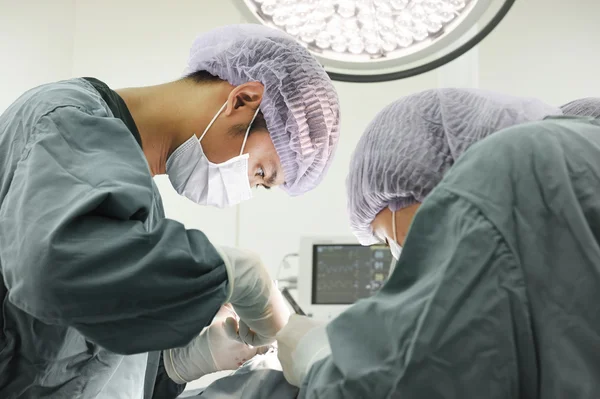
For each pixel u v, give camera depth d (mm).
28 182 1004
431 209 909
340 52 1498
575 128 953
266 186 1663
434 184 1225
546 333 802
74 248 938
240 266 1277
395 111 1304
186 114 1458
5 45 2955
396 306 862
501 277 819
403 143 1247
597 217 848
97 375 1285
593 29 3074
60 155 1033
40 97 1159
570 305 809
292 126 1541
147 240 983
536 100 1238
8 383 1192
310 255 2748
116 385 1352
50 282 923
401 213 1339
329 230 3057
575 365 789
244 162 1514
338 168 3105
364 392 830
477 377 791
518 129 942
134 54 3092
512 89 3059
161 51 3096
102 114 1164
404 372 808
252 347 1715
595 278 812
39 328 1157
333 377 868
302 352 1081
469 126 1212
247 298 1319
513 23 3119
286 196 3092
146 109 1431
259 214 3076
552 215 847
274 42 1523
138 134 1384
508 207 858
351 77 1534
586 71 3041
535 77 3059
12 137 1131
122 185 1001
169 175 1534
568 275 818
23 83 2949
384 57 1480
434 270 874
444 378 797
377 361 846
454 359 798
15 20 2990
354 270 2729
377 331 870
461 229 857
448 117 1231
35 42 2998
